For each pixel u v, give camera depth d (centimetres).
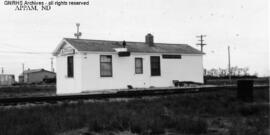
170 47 3020
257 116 1187
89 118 1055
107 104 1423
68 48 2541
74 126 959
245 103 1540
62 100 1664
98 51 2436
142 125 926
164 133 897
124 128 944
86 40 2664
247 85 1650
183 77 2919
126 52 2491
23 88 4388
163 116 1117
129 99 1700
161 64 2783
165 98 1723
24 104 1498
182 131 912
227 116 1222
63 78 2630
